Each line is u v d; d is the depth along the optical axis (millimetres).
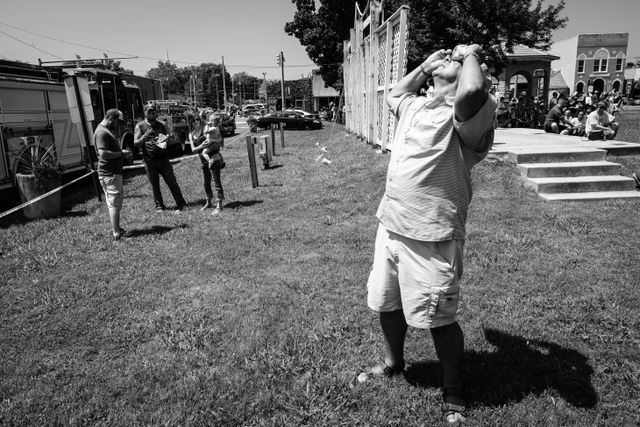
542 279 4418
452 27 16219
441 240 2469
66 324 4062
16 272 5426
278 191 9461
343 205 7688
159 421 2789
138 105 15352
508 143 10102
